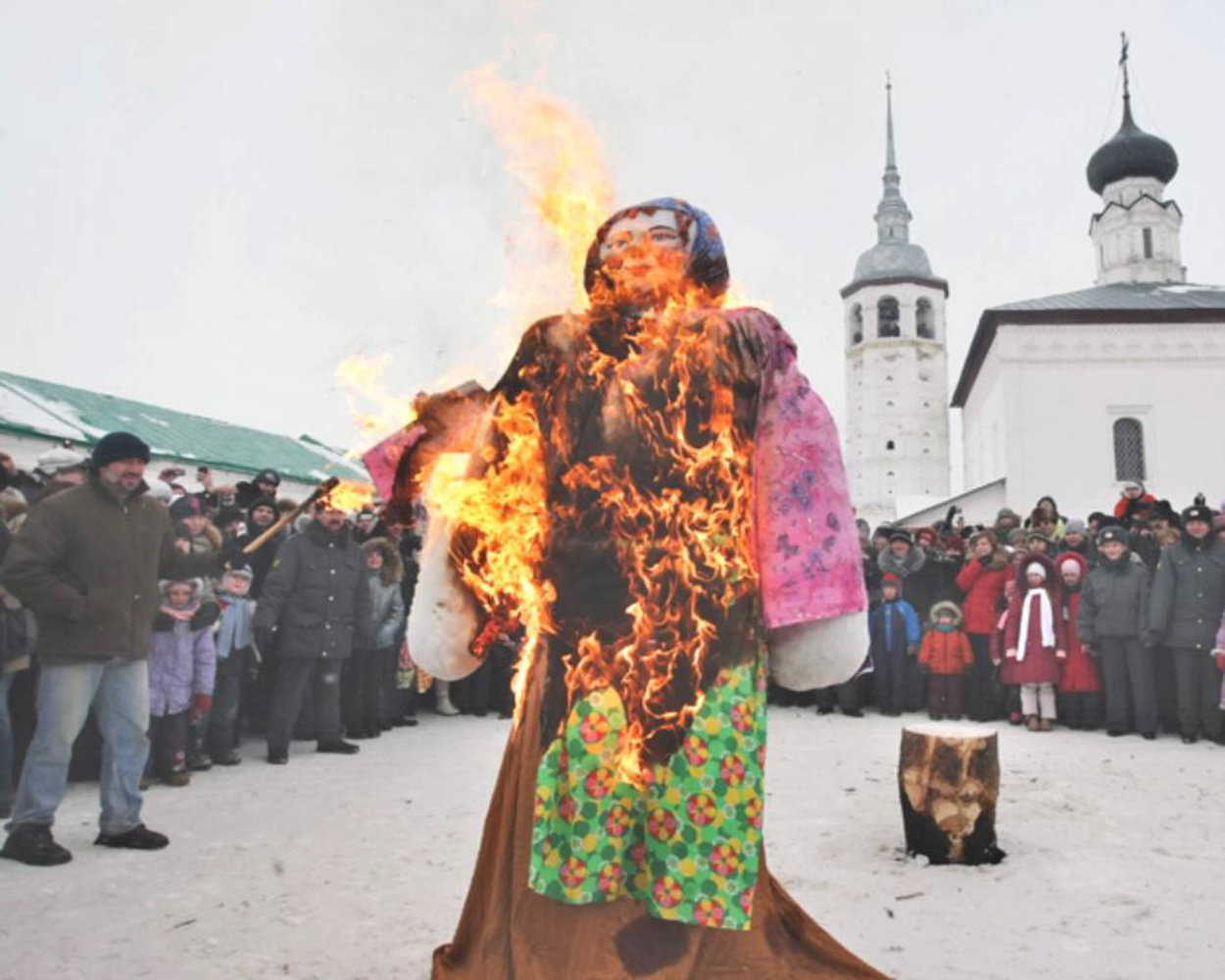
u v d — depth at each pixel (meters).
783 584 1.81
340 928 3.79
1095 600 9.08
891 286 48.81
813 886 4.36
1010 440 31.06
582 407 1.89
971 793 4.68
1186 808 5.91
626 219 2.00
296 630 7.41
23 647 5.66
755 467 1.87
